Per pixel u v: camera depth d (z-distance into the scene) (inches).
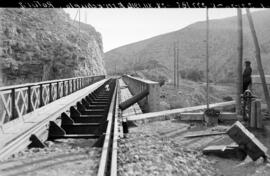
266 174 205.3
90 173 185.2
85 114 520.1
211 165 227.8
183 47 6496.1
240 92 418.3
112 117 379.6
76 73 2255.2
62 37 2800.2
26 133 263.7
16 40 2176.4
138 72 3927.2
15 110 316.2
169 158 227.8
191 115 414.0
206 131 343.6
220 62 5049.2
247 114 411.5
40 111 386.3
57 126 331.9
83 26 5241.1
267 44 4756.4
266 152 241.3
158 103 504.7
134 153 232.5
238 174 206.1
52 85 506.0
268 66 3971.5
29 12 3034.0
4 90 290.0
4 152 216.2
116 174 171.9
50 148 262.2
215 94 2667.3
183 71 4367.6
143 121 403.2
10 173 184.9
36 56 2181.3
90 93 757.9
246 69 432.5
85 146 289.4
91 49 3203.7
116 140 258.7
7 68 1955.0
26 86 347.3
